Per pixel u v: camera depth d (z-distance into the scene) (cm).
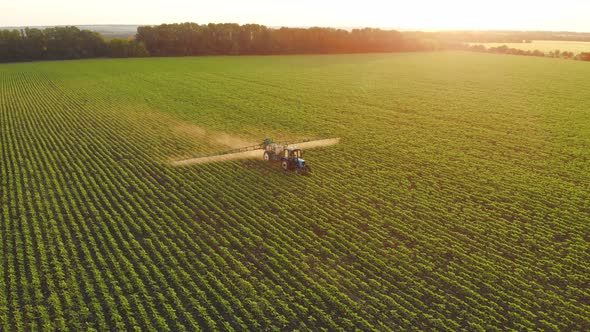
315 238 2419
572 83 7850
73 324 1739
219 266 2152
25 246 2284
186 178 3247
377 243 2377
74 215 2645
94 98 6159
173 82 7531
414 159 3688
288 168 3372
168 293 1938
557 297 1947
